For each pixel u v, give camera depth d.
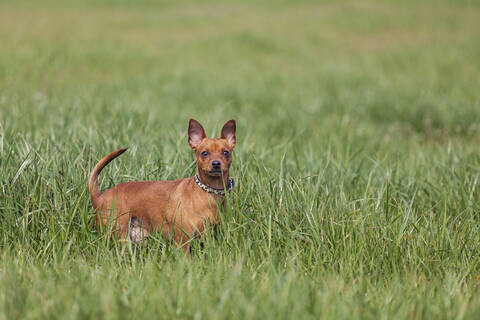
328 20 35.00
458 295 4.75
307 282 4.80
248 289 4.61
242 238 5.66
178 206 5.57
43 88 14.64
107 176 6.50
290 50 26.34
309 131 11.63
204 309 4.30
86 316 4.18
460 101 14.50
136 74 19.23
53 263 5.22
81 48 22.02
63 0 39.50
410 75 19.42
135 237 5.96
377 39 29.41
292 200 6.15
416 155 9.23
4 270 4.81
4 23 27.27
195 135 5.70
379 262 5.45
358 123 12.91
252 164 7.20
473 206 6.75
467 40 27.02
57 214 5.88
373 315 4.35
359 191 7.13
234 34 28.80
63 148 7.10
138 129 8.58
